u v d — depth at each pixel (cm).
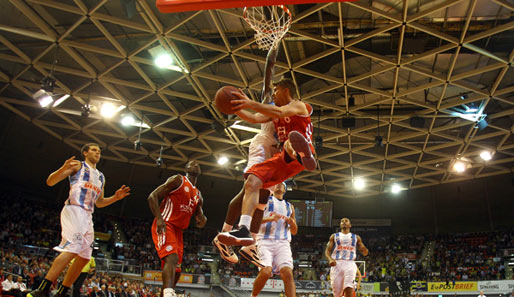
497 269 3159
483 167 3309
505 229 3556
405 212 3991
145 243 3609
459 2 1706
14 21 1939
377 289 3147
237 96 346
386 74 2247
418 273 3400
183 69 2150
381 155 3138
